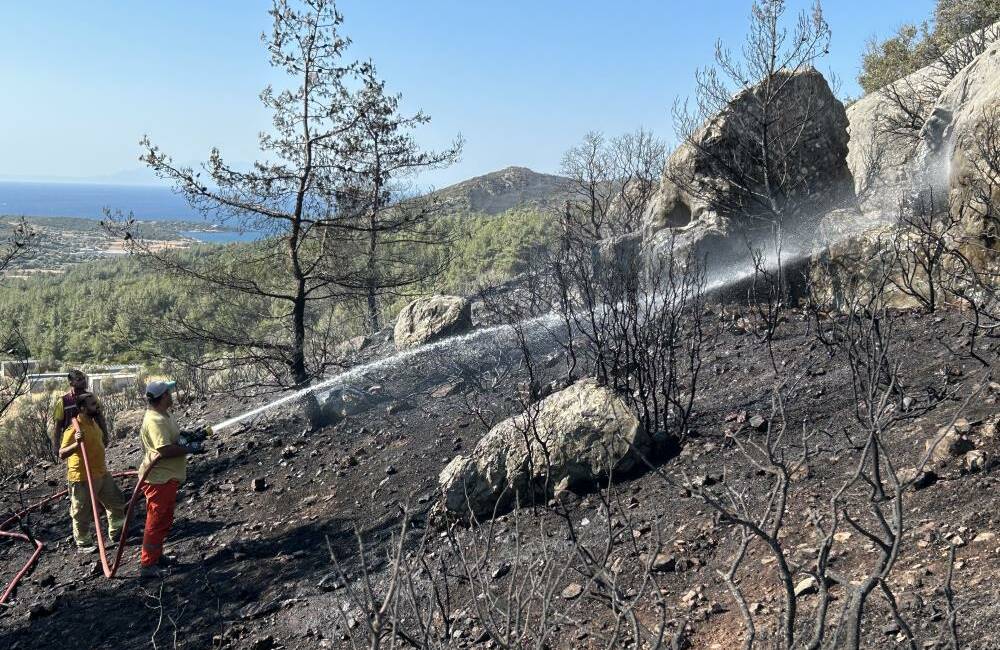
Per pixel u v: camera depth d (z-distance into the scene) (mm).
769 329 7070
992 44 9086
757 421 5312
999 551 3086
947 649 2584
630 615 2141
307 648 4223
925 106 12906
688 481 4734
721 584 3605
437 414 7980
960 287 6773
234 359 9531
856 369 5121
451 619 3846
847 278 7898
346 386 9117
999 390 4566
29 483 9305
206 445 9117
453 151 10422
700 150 10320
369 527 5781
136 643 4793
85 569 6219
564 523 4754
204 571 5711
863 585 1808
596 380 5727
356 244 10227
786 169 9836
